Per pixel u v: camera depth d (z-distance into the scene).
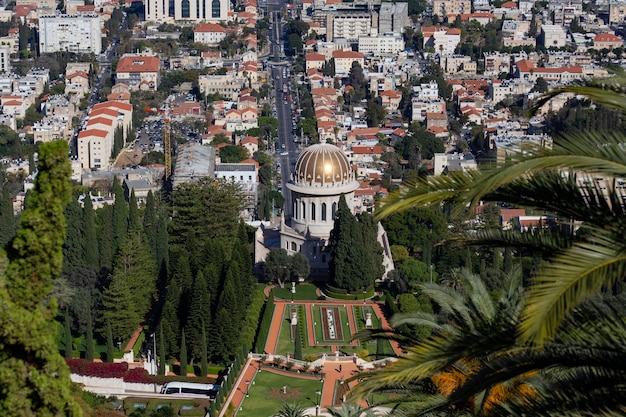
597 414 156.00
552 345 163.12
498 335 160.75
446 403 164.00
